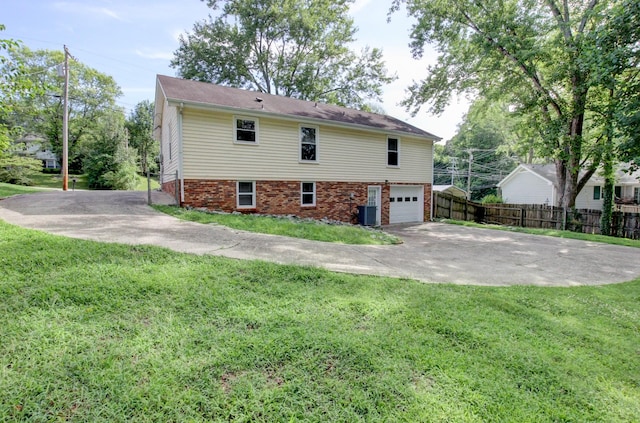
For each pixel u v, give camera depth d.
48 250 4.41
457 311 3.86
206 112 10.05
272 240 6.78
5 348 2.45
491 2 13.66
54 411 1.94
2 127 8.09
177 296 3.51
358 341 2.92
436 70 16.33
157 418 1.94
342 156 13.19
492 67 14.75
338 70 26.05
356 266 5.57
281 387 2.28
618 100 10.16
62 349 2.49
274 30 24.05
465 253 8.04
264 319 3.21
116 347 2.56
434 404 2.23
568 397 2.45
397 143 14.98
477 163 41.31
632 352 3.25
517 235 11.81
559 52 13.30
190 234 6.49
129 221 7.29
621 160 9.63
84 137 33.22
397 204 15.20
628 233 13.59
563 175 16.28
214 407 2.05
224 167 10.42
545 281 5.74
